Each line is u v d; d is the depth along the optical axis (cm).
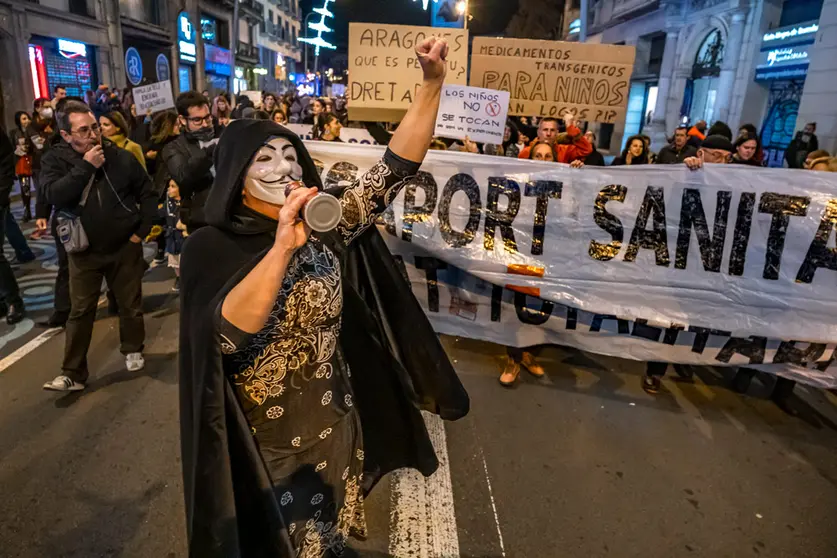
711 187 364
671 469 319
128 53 2361
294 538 168
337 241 174
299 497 165
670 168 371
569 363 451
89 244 359
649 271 374
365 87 454
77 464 306
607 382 421
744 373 413
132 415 355
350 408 179
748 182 361
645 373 433
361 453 191
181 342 151
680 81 1884
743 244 364
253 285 127
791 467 325
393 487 297
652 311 376
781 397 390
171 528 263
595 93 483
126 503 278
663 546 262
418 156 178
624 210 373
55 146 355
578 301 380
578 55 477
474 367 436
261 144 145
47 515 269
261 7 4541
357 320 194
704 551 261
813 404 400
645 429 359
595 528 272
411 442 214
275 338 152
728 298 368
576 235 378
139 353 413
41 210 458
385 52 448
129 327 404
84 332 376
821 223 353
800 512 288
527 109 492
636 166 375
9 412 355
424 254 396
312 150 390
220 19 3575
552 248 380
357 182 179
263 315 130
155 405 368
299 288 151
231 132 148
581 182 375
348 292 189
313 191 123
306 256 156
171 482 295
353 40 447
